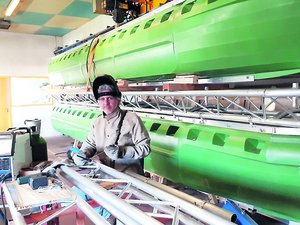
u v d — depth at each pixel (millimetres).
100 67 3432
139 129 2074
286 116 2004
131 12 3842
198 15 1891
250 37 1619
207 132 2258
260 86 2324
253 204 1913
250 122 2045
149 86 3104
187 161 2334
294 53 1528
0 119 8117
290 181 1637
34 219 1873
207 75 2201
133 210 1111
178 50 2111
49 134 8617
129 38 2707
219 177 2064
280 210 1757
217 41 1791
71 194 1529
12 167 2441
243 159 1886
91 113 4438
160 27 2273
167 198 1288
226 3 1693
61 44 8898
